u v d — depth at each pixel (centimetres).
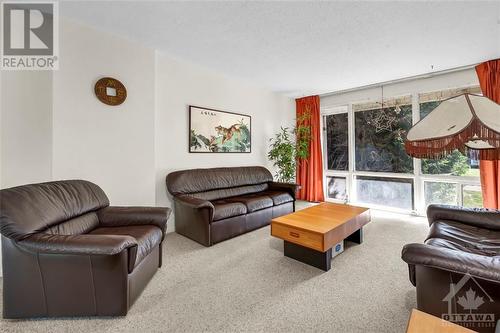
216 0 202
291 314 157
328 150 518
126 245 146
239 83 416
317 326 146
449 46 280
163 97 316
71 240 142
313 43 276
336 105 494
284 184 408
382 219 375
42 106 227
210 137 372
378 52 298
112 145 261
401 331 141
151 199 293
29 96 222
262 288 187
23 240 141
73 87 235
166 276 205
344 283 193
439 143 109
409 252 128
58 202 179
